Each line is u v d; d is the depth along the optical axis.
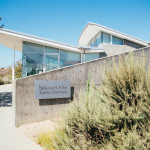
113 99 2.75
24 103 4.81
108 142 2.40
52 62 10.27
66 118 3.14
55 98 5.48
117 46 13.12
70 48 10.44
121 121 2.43
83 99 3.17
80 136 2.79
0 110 6.50
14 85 4.91
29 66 9.58
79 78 6.01
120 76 2.73
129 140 1.98
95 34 15.56
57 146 2.69
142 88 2.50
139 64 2.88
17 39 9.39
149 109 2.30
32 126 4.53
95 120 2.63
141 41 13.71
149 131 2.19
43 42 9.41
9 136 3.74
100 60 6.21
